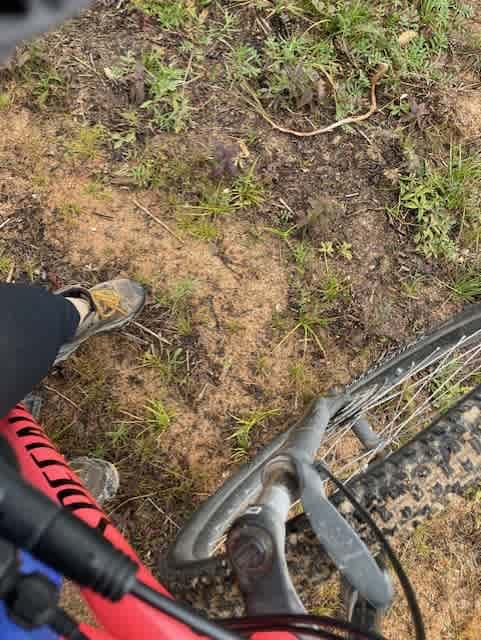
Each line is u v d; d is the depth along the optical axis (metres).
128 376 1.28
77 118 1.37
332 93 1.48
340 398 1.11
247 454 1.28
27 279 1.28
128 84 1.40
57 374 1.26
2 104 1.35
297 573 0.76
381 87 1.52
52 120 1.36
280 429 1.30
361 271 1.39
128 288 1.25
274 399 1.31
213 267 1.35
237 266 1.36
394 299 1.40
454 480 0.87
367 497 0.84
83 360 1.27
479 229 1.46
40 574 0.43
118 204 1.35
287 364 1.33
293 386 1.32
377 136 1.48
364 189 1.44
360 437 1.21
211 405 1.29
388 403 1.34
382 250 1.42
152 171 1.37
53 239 1.31
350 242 1.40
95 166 1.35
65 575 0.42
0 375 0.82
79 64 1.39
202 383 1.29
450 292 1.43
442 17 1.57
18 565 0.43
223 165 1.36
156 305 1.31
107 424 1.26
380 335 1.37
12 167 1.33
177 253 1.34
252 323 1.33
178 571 0.81
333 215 1.39
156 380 1.29
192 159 1.38
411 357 1.22
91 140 1.35
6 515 0.40
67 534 0.41
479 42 1.59
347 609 0.74
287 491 0.74
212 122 1.42
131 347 1.29
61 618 0.43
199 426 1.28
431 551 1.33
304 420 1.01
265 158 1.41
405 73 1.51
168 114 1.39
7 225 1.30
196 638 0.62
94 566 0.41
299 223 1.38
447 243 1.44
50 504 0.41
